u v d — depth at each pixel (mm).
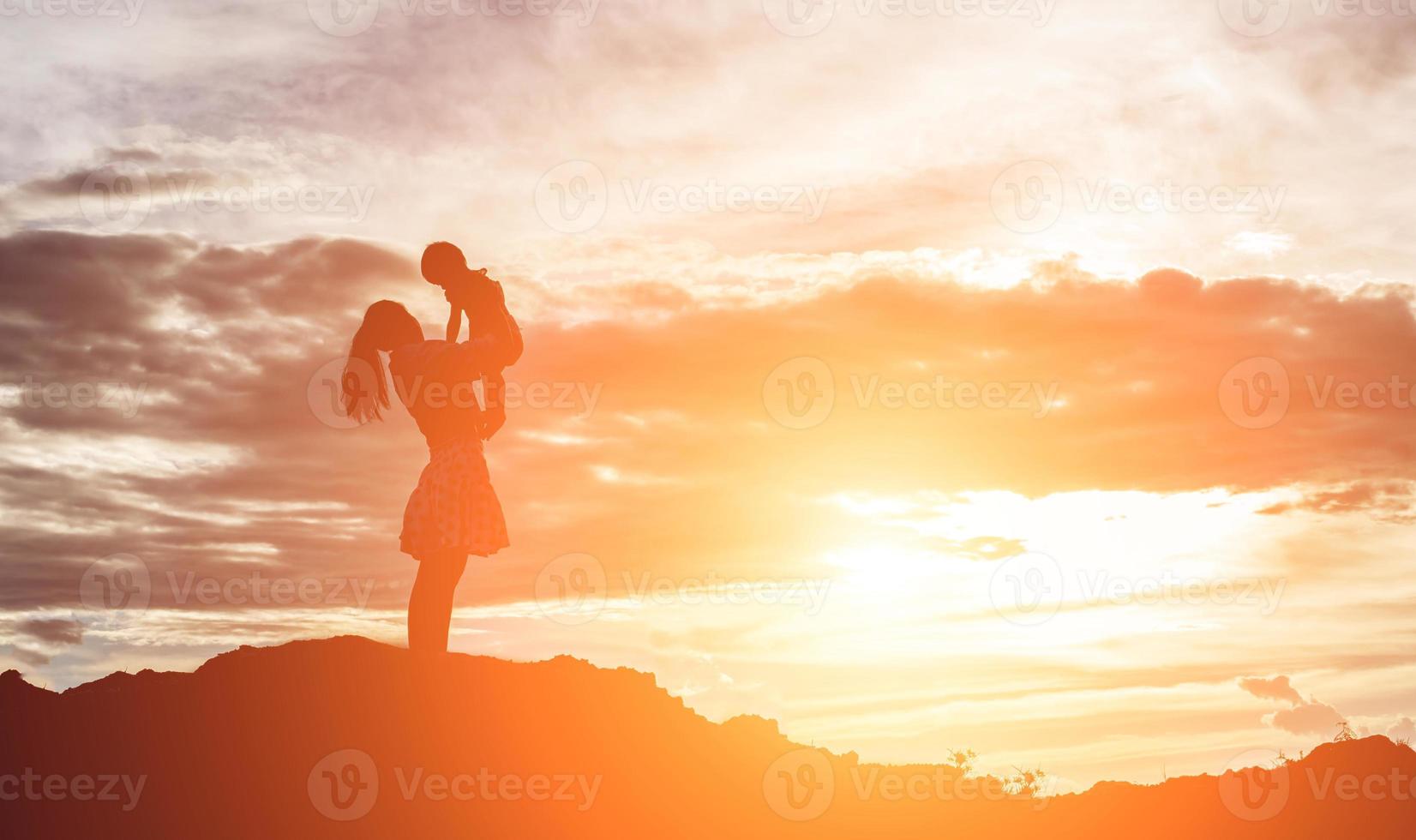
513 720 13859
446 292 11258
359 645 13992
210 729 12680
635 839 13172
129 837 11328
